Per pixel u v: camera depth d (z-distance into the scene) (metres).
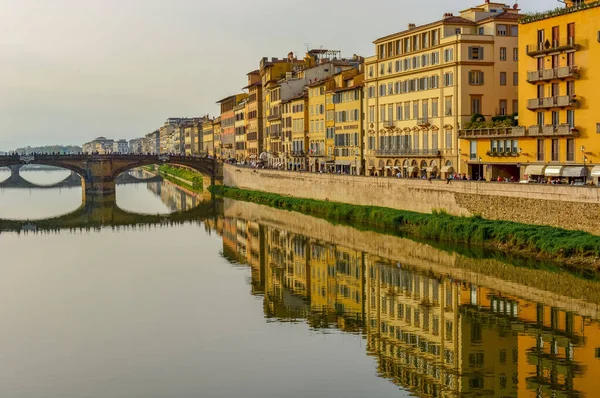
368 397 38.22
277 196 140.00
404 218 92.62
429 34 107.06
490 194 80.38
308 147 155.50
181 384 40.56
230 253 86.62
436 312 54.78
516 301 56.06
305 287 66.00
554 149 83.25
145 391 39.66
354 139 131.25
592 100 77.00
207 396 38.75
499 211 79.12
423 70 107.44
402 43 114.12
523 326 49.75
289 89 167.50
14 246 94.88
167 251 89.19
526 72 86.06
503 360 43.38
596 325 49.28
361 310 56.91
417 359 44.22
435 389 38.97
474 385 39.53
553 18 81.38
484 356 44.22
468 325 50.66
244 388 39.78
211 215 130.38
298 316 55.38
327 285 66.62
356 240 89.88
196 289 65.75
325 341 48.59
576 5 78.62
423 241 83.69
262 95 195.12
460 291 60.09
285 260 80.62
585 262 62.66
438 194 89.94
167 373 42.44
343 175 115.94
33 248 92.81
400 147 115.12
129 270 75.62
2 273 74.25
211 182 196.62
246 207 140.62
